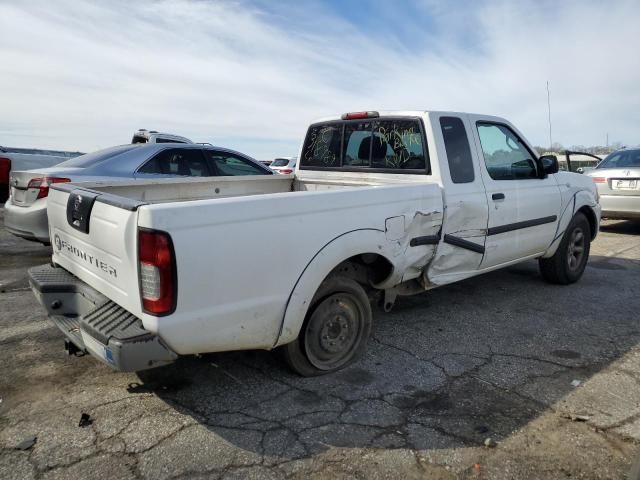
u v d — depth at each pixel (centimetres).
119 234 261
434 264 397
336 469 242
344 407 299
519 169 482
